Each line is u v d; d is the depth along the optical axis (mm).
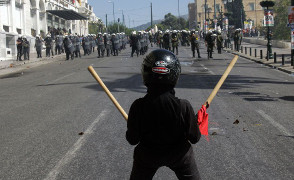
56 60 29156
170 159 2498
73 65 23172
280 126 6898
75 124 7336
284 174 4543
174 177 4492
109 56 31156
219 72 16688
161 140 2480
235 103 9203
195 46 26297
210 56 25734
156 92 2500
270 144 5785
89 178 4520
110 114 8148
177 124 2471
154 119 2471
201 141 5980
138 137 2539
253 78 14414
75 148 5742
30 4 42969
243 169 4734
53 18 51531
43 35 46750
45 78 16359
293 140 5996
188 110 2484
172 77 2484
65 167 4918
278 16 46031
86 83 13727
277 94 10586
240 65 20359
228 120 7398
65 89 12414
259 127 6840
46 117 8109
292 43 18297
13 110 9109
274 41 43031
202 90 11391
